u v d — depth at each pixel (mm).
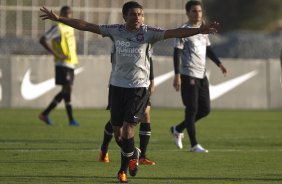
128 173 27016
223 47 87812
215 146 36719
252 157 32375
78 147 35156
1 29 64750
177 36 24594
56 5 65000
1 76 58656
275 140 39938
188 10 34000
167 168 28719
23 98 59031
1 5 64688
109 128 29656
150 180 25562
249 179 26047
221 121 52344
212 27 24156
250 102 63375
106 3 65812
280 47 85688
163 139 39656
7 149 33938
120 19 66062
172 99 62125
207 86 34844
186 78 34281
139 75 25078
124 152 24828
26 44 67562
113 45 25453
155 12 67375
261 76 63531
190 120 34219
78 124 46656
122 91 25125
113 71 25453
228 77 62750
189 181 25453
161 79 61750
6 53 67188
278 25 138500
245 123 50906
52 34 46062
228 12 136625
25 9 65000
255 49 85938
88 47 65750
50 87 59344
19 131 42344
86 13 65188
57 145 35812
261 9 139000
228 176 26734
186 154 33281
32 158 31062
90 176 26328
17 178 25688
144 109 25172
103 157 30219
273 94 63812
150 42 25016
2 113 54531
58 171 27500
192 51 34344
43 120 46594
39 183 24625
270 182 25422
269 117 56312
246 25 137375
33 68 59031
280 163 30438
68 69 46188
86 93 60219
